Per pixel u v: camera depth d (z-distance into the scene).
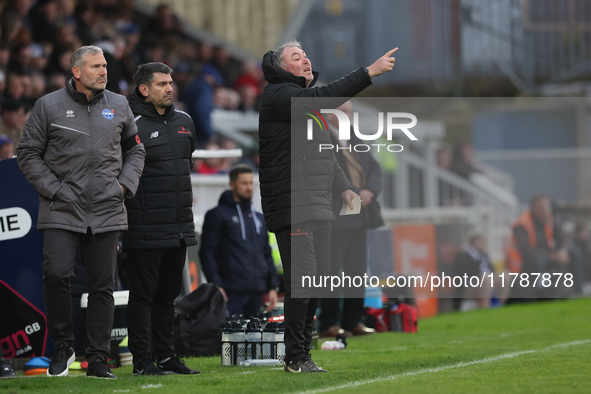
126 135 21.28
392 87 78.25
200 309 27.05
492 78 75.88
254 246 30.62
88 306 21.05
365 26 84.19
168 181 21.59
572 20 74.19
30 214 24.86
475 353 26.94
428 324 39.84
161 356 21.95
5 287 24.89
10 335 24.98
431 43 78.06
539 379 20.09
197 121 44.88
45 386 19.31
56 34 42.22
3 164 25.02
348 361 24.80
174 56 49.50
